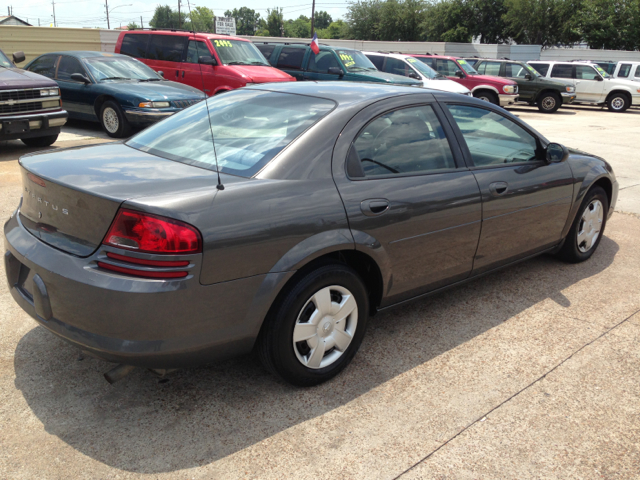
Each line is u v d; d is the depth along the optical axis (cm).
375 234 279
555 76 2180
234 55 1140
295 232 246
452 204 316
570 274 446
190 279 218
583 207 440
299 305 255
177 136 300
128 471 218
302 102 303
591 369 306
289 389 276
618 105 2081
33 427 240
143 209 212
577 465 232
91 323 220
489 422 257
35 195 250
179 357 229
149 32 1202
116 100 947
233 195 233
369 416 258
